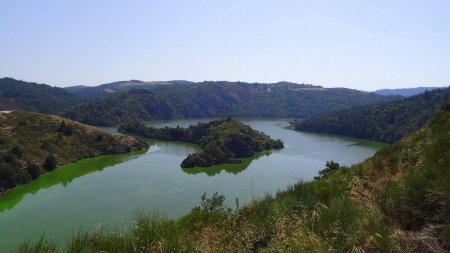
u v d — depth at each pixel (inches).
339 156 4355.3
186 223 326.3
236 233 267.3
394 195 258.4
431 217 226.5
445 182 220.4
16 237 1764.3
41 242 205.9
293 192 341.7
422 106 6205.7
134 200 2465.6
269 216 275.1
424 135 538.6
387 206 248.1
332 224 230.5
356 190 305.7
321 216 248.4
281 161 4116.6
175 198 2516.0
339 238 217.0
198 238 281.9
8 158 3238.2
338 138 6348.4
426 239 195.6
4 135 3897.6
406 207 238.5
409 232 212.1
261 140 5187.0
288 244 211.9
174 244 223.5
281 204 294.4
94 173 3412.9
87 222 1977.1
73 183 3016.7
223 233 275.1
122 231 238.5
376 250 195.9
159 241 217.0
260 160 4207.7
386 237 195.5
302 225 236.8
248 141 4852.4
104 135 4810.5
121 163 3932.1
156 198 2518.5
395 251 190.5
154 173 3427.7
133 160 4128.9
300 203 292.0
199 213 350.6
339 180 422.9
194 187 2876.5
